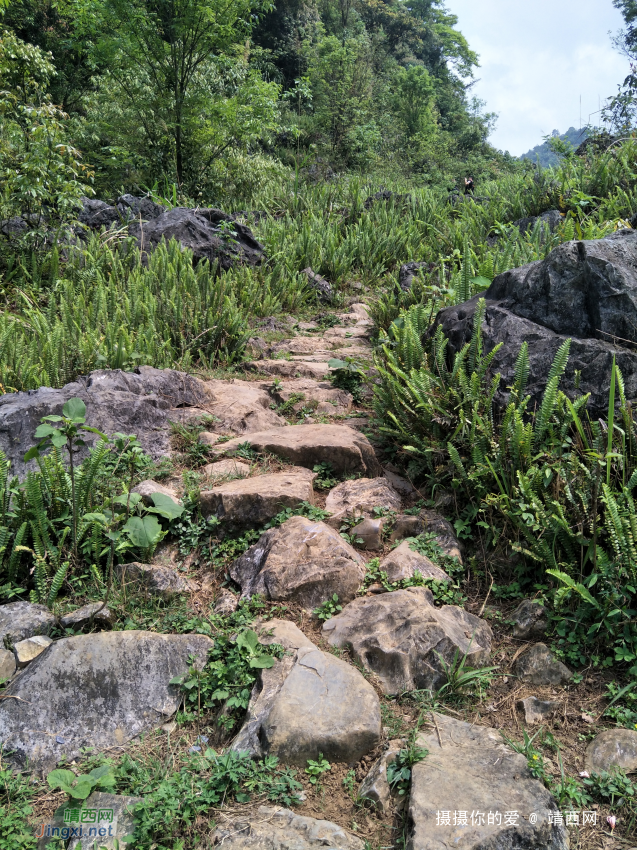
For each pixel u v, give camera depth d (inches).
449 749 90.5
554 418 135.8
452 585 125.2
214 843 78.2
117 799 84.4
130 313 241.3
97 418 157.1
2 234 307.9
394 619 110.7
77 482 133.0
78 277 290.4
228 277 309.1
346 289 377.7
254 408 189.6
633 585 109.2
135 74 500.1
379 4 1605.6
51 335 199.6
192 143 525.7
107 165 528.7
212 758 90.7
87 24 498.9
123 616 116.8
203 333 235.9
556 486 124.0
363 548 135.3
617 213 342.3
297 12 1213.1
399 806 84.3
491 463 134.6
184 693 102.9
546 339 150.2
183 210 359.3
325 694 96.7
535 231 322.0
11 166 315.0
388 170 813.2
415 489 154.6
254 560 127.8
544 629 114.0
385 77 1188.5
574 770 89.9
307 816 82.8
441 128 1413.6
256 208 503.8
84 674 100.3
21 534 121.3
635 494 124.7
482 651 109.3
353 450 157.9
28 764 91.7
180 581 124.6
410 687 102.3
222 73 531.8
